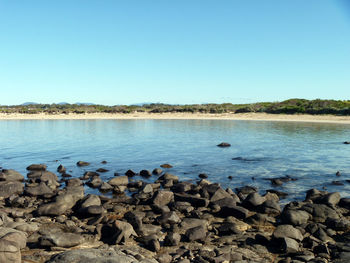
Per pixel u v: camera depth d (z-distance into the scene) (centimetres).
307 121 7469
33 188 1664
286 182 1927
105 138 4369
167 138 4322
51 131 5456
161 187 1831
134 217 1149
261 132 5103
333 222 1179
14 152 3206
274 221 1245
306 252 944
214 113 10444
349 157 2789
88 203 1400
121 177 1925
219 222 1259
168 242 1014
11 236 909
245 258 902
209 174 2159
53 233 978
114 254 824
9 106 13912
